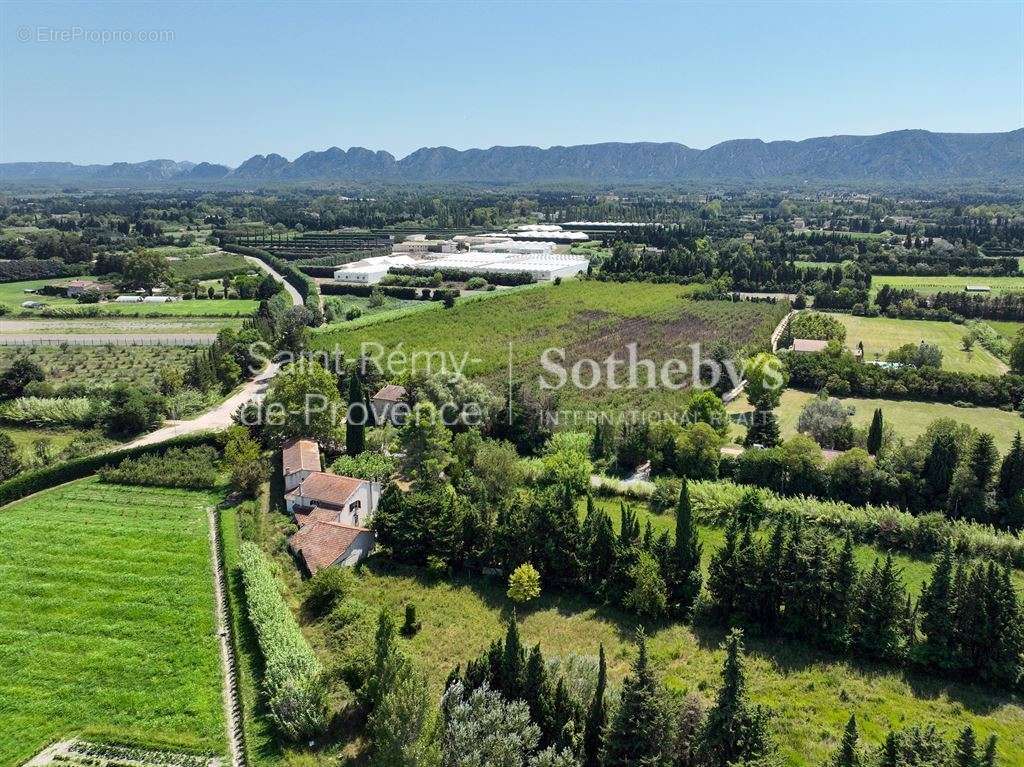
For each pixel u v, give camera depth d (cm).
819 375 12281
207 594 6138
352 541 6738
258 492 8194
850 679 5266
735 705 3938
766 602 5788
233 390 12300
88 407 10306
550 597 6356
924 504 7638
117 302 19912
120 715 4769
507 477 8088
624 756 4016
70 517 7506
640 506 8156
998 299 17088
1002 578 5188
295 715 4628
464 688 4550
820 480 8019
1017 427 10450
